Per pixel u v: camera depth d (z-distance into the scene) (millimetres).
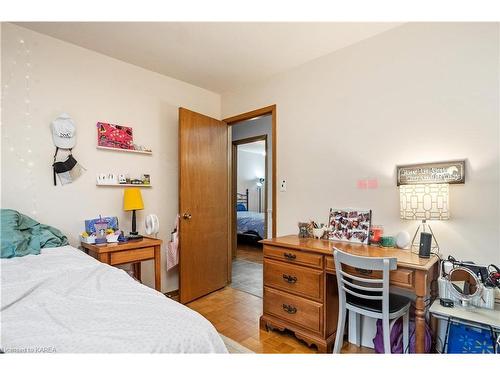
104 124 2480
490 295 1502
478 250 1680
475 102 1709
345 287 1765
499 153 1628
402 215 1834
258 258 4738
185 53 2467
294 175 2691
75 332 834
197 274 2951
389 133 2074
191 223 2904
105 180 2473
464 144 1743
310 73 2584
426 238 1690
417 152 1936
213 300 2908
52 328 860
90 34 2160
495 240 1629
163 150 2936
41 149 2129
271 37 2195
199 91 3283
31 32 2100
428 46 1896
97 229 2338
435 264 1737
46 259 1572
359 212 2205
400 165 2014
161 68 2777
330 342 1918
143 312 973
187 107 3152
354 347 2025
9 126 1995
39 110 2127
